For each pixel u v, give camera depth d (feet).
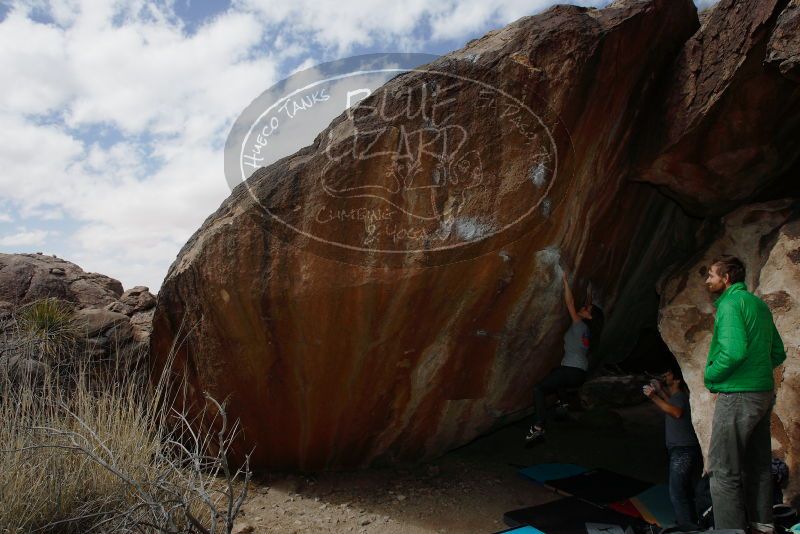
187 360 14.55
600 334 16.34
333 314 13.08
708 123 12.38
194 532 9.80
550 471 15.74
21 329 15.87
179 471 10.74
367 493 14.65
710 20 12.13
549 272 13.33
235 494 14.19
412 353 13.89
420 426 15.42
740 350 9.63
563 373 14.29
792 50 10.38
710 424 12.26
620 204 14.47
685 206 14.97
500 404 15.61
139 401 14.02
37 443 11.56
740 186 13.64
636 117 13.21
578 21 11.84
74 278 19.71
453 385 14.69
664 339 13.96
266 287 12.98
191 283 13.62
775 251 12.50
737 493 9.85
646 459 16.87
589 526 12.21
